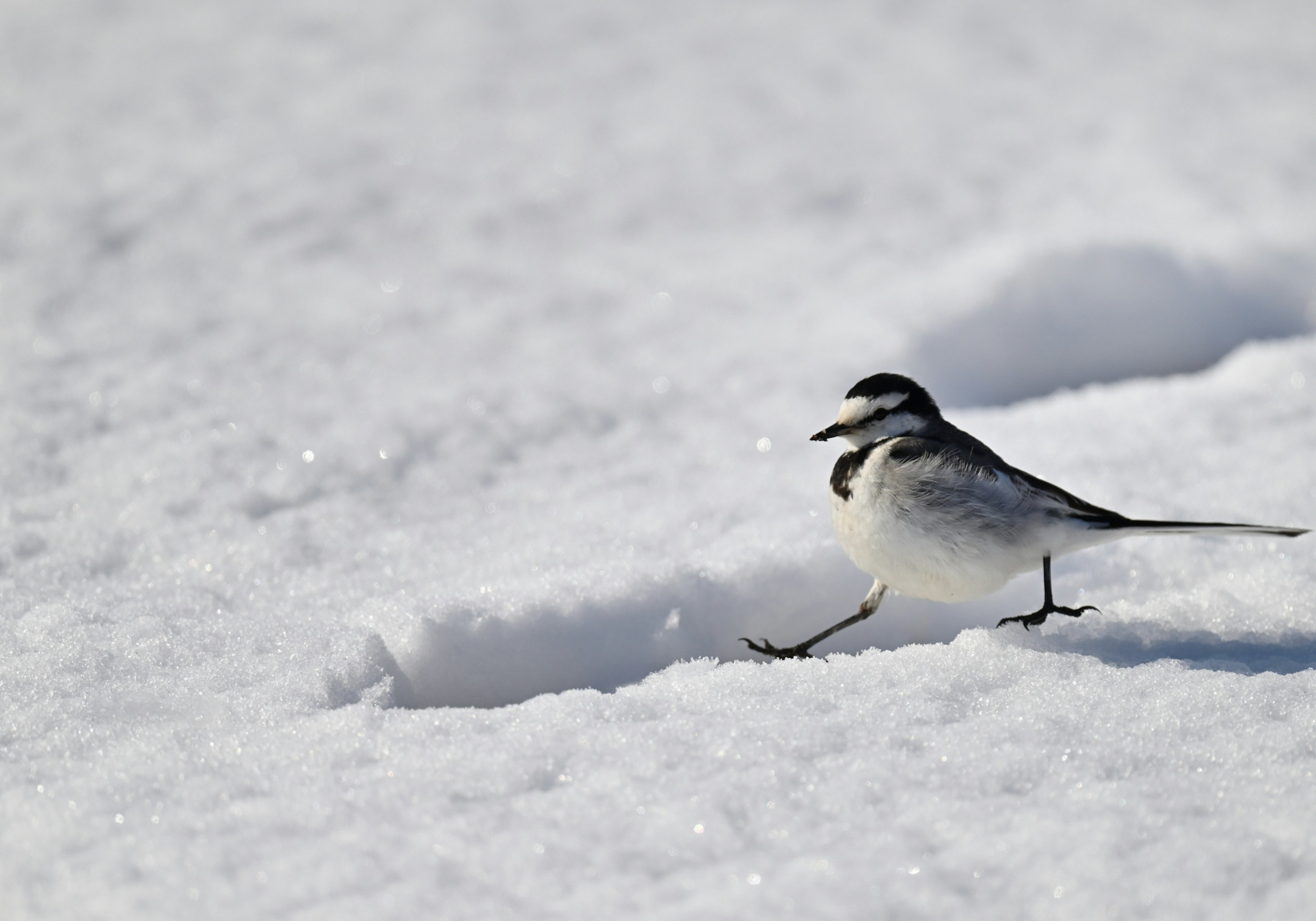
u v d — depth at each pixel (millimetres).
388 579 8781
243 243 15547
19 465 10352
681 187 17344
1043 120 19328
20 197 16188
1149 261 14688
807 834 5004
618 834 5023
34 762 5828
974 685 6555
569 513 9930
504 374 12727
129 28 21984
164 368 12484
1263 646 7270
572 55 21562
